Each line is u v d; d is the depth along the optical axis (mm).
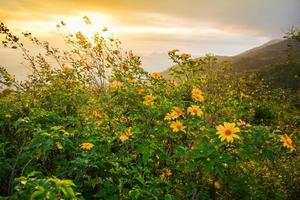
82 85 7500
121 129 5230
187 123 4809
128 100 5641
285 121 12484
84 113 6402
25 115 6457
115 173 4121
